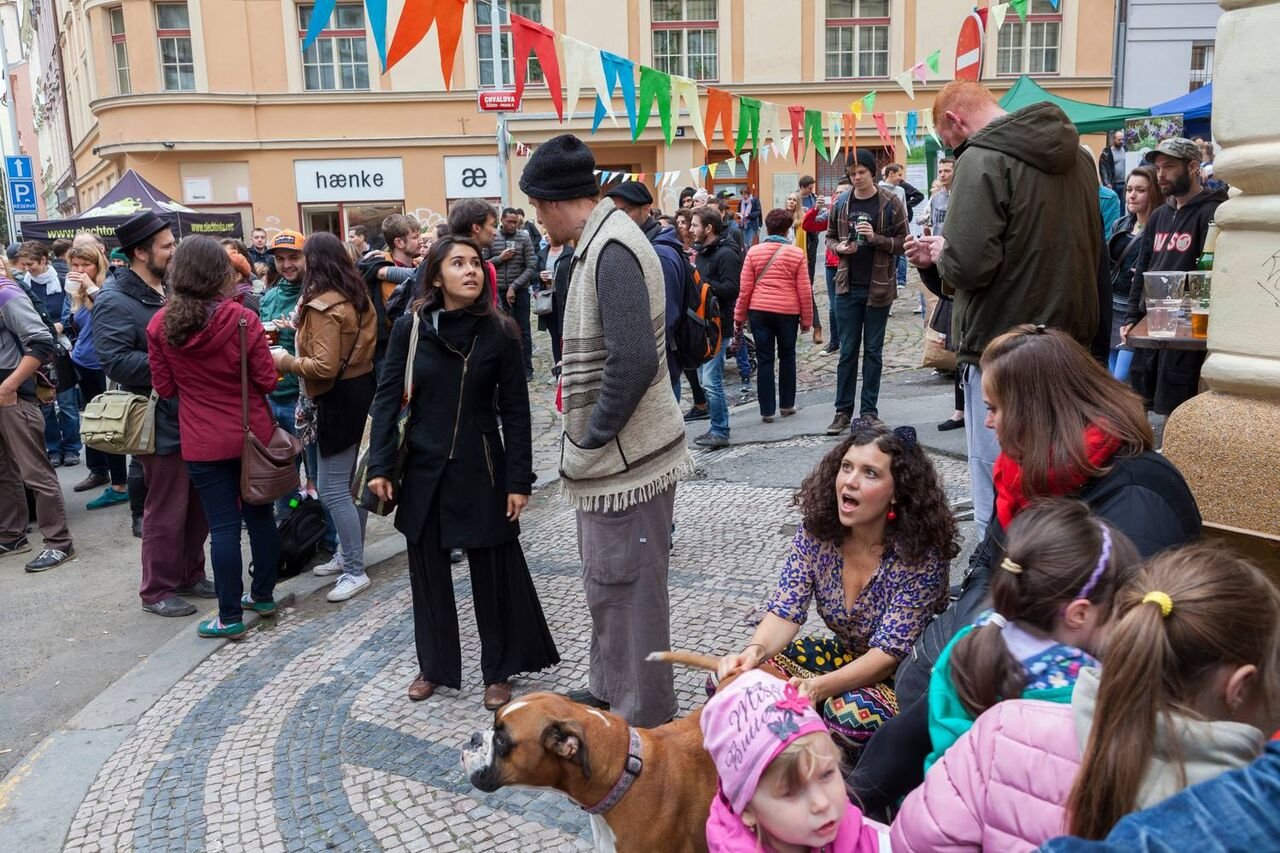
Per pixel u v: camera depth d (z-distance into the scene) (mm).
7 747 3713
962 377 3416
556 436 8156
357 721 3578
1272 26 2559
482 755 2143
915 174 14672
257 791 3164
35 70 44875
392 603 4695
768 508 5512
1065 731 1453
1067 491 2043
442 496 3504
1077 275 3078
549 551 5234
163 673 4125
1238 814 1062
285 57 19781
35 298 7637
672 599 4352
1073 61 19375
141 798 3186
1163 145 4820
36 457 5648
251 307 6152
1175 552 1433
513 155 19656
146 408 4688
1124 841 1100
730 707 1785
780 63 19766
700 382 7914
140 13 19406
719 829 1851
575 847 2738
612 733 2176
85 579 5496
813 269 13117
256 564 4570
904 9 19438
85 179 27938
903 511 2494
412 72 19766
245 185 20250
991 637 1678
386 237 5648
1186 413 2834
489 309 3510
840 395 6859
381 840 2842
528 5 19641
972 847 1520
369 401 4715
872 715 2461
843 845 1754
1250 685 1335
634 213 4734
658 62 19906
